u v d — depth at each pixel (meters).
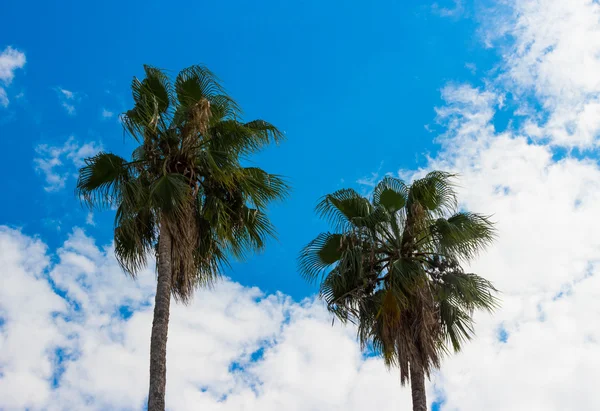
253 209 20.09
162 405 16.00
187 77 20.55
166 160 19.05
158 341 16.72
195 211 19.20
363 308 20.06
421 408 18.39
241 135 19.66
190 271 18.22
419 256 20.66
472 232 20.44
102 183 19.42
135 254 19.25
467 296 19.73
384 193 22.02
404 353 19.00
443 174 21.28
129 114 19.36
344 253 20.53
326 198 22.02
